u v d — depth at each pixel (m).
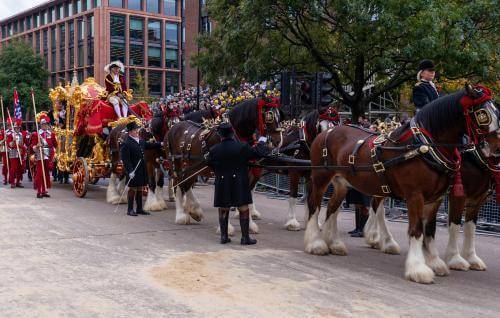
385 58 16.05
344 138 7.93
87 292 5.97
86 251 7.97
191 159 10.33
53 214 11.48
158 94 64.62
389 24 15.21
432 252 7.21
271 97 9.05
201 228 10.39
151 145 12.34
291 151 10.59
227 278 6.64
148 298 5.79
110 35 60.97
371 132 7.68
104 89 15.11
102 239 8.94
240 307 5.55
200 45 20.59
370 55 17.06
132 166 11.62
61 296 5.82
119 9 61.31
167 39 65.44
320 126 10.09
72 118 15.75
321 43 18.58
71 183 18.33
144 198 14.73
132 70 62.41
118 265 7.18
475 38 16.34
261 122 8.91
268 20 18.03
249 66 18.38
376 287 6.41
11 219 10.73
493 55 17.50
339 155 7.83
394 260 8.00
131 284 6.30
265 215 12.54
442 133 6.55
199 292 6.04
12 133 17.52
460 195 6.59
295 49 19.34
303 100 13.45
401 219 11.83
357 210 10.03
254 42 18.88
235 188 8.68
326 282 6.59
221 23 19.92
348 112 21.41
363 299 5.90
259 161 9.68
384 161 6.97
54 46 69.81
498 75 16.97
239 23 18.09
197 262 7.44
